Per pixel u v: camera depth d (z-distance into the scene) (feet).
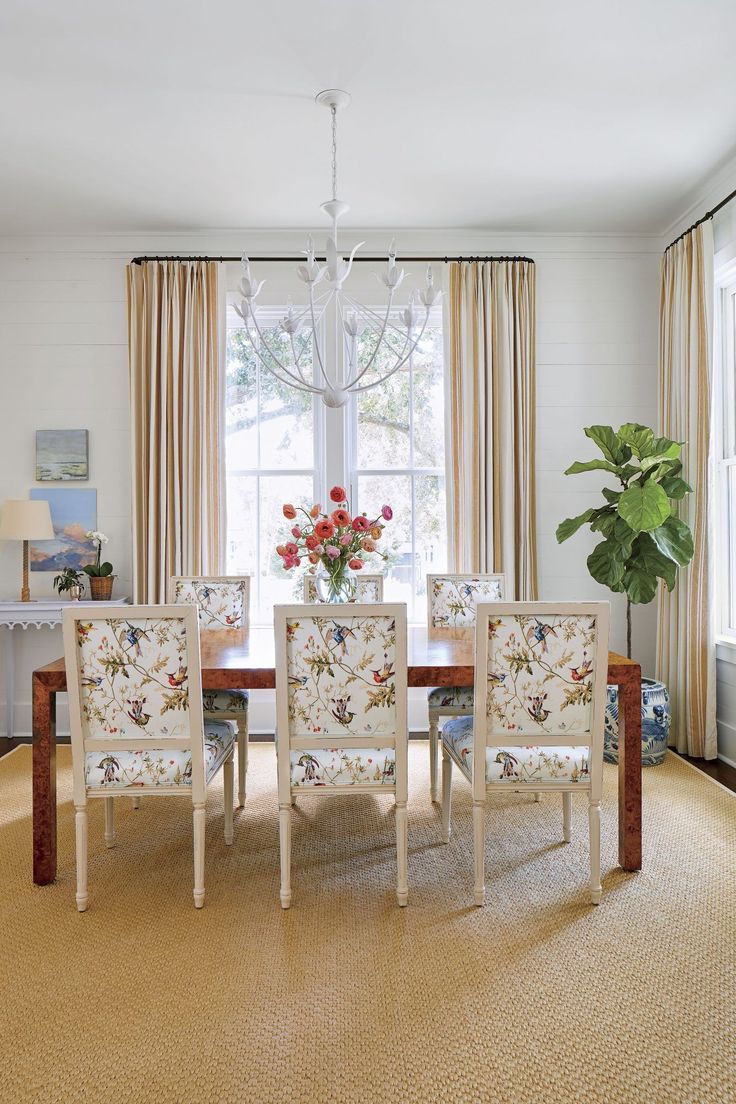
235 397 14.38
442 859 8.27
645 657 14.29
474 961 6.23
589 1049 5.16
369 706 7.07
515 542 13.71
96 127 10.10
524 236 14.10
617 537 11.42
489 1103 4.65
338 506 14.16
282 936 6.64
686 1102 4.66
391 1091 4.75
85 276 13.98
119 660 7.04
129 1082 4.84
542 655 7.01
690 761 11.98
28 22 7.94
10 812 9.84
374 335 14.24
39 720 7.63
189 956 6.33
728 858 8.27
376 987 5.86
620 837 8.05
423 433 14.39
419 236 13.99
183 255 13.96
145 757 7.16
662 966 6.16
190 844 8.77
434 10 7.82
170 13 7.82
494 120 10.05
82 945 6.52
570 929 6.75
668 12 7.89
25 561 13.21
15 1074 4.92
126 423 14.05
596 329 14.20
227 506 14.24
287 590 14.38
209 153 10.86
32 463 14.05
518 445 13.69
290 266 14.06
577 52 8.57
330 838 8.92
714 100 9.64
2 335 13.97
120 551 14.05
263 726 14.23
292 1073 4.91
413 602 14.40
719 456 12.51
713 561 11.91
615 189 12.26
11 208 12.72
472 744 7.86
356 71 8.88
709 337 11.77
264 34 8.18
